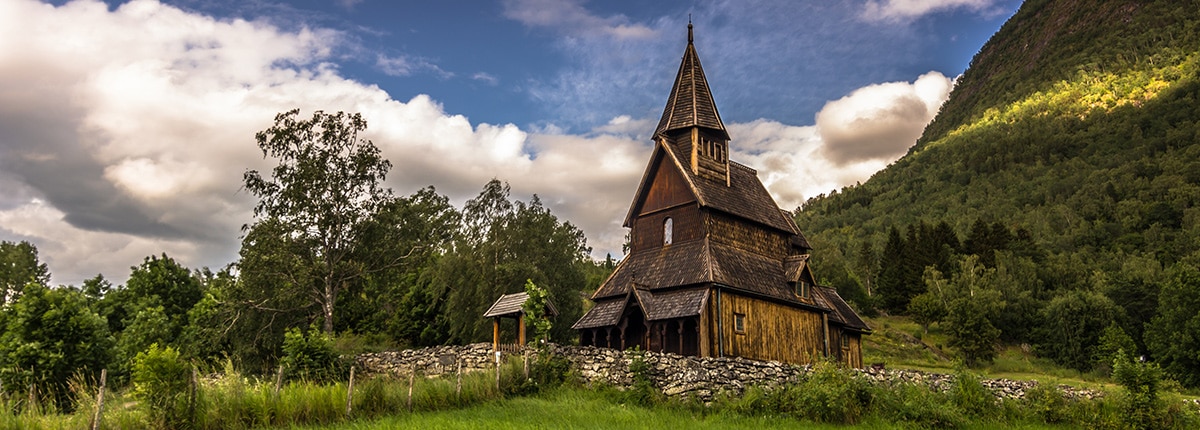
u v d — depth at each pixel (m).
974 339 87.00
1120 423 31.44
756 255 45.06
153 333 53.75
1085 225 182.38
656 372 31.89
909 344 91.75
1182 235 154.12
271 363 53.41
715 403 30.30
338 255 55.47
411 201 58.78
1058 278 130.75
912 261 126.56
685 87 47.31
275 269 53.41
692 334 39.50
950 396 33.09
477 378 30.61
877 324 106.56
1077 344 91.19
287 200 53.38
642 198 46.59
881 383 32.75
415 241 58.09
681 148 45.94
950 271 129.50
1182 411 31.34
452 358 35.06
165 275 69.19
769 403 30.34
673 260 42.72
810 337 44.66
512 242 60.31
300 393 25.67
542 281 58.53
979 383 34.22
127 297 67.69
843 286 119.75
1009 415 33.03
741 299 40.91
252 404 24.34
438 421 24.78
